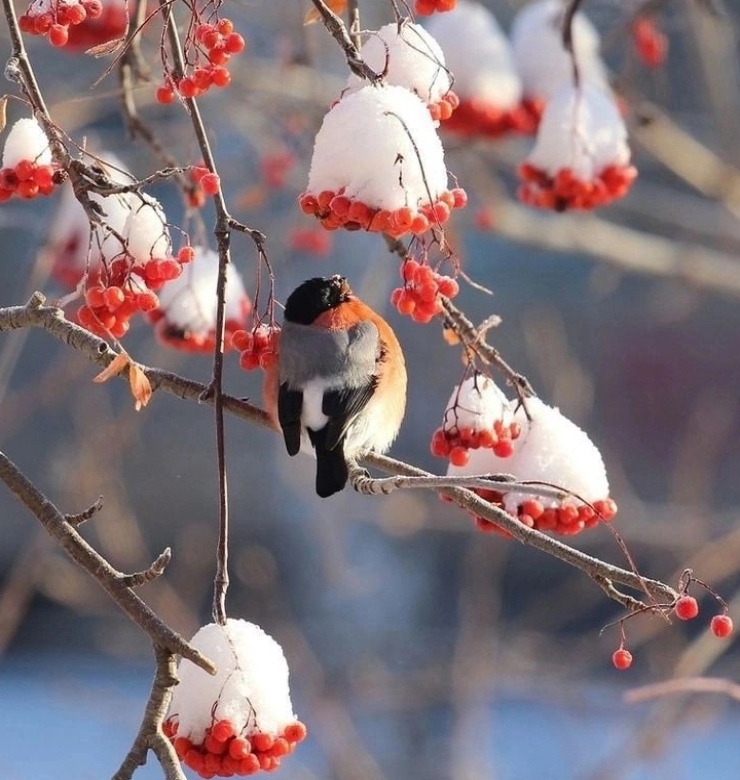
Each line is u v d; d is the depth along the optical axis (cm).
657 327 2025
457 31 893
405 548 1664
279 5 1212
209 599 1666
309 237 1077
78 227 823
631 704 1288
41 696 1647
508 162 1264
